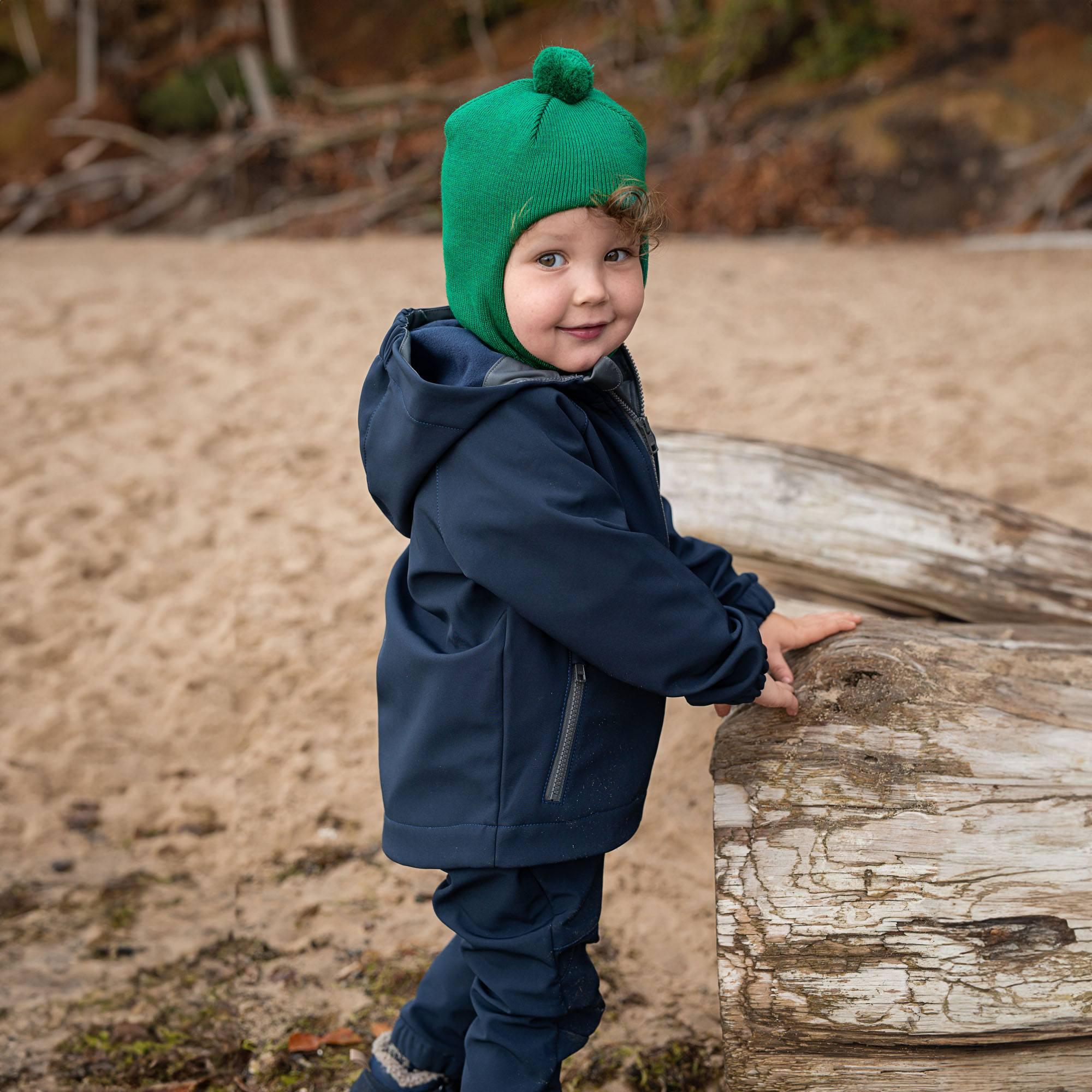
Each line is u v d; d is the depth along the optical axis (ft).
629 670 5.15
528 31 59.57
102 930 8.82
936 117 41.16
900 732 6.02
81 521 15.52
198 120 56.90
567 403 5.16
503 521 5.00
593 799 5.39
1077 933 5.38
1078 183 38.65
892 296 27.96
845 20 47.42
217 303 25.36
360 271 31.40
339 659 12.53
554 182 4.94
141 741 11.50
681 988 8.14
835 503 9.54
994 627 7.14
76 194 52.80
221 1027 7.73
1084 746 5.92
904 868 5.58
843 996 5.44
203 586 13.97
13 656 12.73
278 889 9.43
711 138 46.39
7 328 22.70
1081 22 42.68
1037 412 18.74
